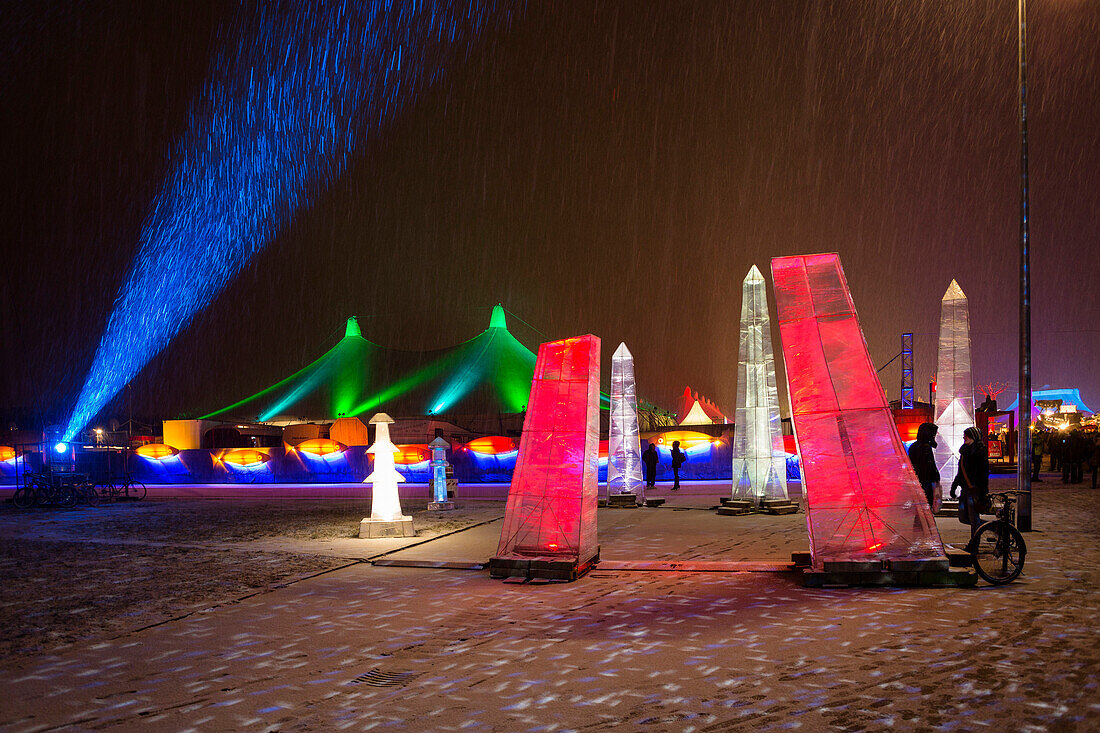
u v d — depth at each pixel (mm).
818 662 4848
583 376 9117
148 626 6387
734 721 3869
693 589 7469
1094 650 4941
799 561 8453
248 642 5770
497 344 45844
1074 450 21500
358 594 7598
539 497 8828
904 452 7668
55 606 7285
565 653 5258
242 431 37906
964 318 15609
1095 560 8422
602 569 8797
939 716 3852
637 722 3900
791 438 24906
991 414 26844
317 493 24672
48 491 20078
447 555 10117
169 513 17750
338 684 4676
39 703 4449
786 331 8297
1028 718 3791
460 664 5051
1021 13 12375
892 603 6520
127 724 4066
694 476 27531
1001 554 7262
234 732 3920
